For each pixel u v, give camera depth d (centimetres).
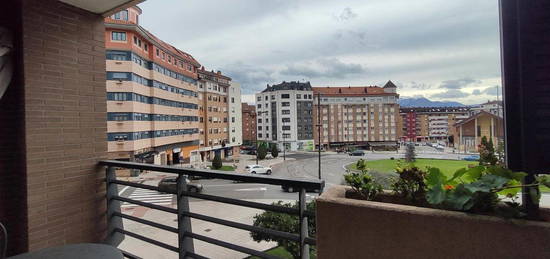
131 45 1761
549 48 95
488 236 85
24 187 210
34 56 216
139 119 1873
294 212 135
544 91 96
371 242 103
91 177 250
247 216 684
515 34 102
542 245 79
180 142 2683
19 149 212
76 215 238
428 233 93
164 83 2305
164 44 2353
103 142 262
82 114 246
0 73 202
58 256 130
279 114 4522
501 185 88
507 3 103
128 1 239
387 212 100
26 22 212
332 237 112
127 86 1750
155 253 552
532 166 96
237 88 4166
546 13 96
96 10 254
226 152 3897
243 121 5925
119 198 239
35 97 216
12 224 213
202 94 3425
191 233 178
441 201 95
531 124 97
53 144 225
